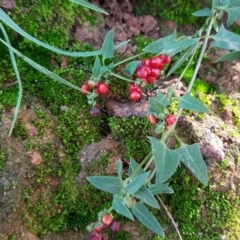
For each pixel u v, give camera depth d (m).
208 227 0.09
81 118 0.09
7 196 0.08
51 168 0.08
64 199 0.09
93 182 0.07
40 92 0.09
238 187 0.09
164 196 0.09
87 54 0.08
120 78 0.09
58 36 0.10
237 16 0.09
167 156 0.07
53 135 0.09
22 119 0.08
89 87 0.09
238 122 0.09
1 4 0.09
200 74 0.10
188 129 0.09
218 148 0.09
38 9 0.10
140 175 0.07
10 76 0.09
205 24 0.09
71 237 0.09
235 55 0.10
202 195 0.09
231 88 0.10
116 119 0.09
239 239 0.09
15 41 0.09
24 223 0.08
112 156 0.09
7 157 0.08
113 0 0.11
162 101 0.08
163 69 0.09
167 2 0.11
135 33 0.11
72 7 0.10
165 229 0.09
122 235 0.09
